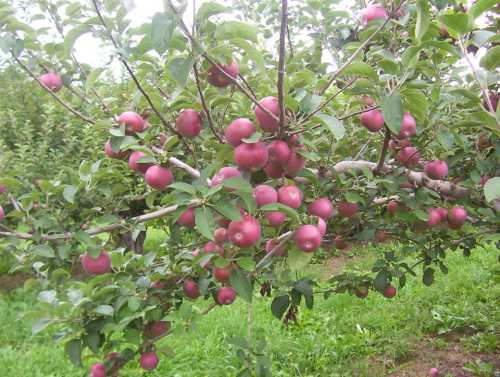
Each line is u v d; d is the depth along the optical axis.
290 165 1.04
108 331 1.24
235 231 0.98
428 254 2.11
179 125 1.17
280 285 1.93
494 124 0.98
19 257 1.52
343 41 1.68
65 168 1.40
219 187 0.89
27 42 1.35
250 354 1.80
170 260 1.51
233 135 1.00
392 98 1.01
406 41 1.39
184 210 0.97
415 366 2.92
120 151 1.32
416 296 3.84
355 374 2.83
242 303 3.93
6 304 4.02
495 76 1.13
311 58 1.72
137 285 1.39
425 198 1.57
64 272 1.44
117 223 1.35
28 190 1.91
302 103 0.99
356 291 2.32
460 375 2.77
